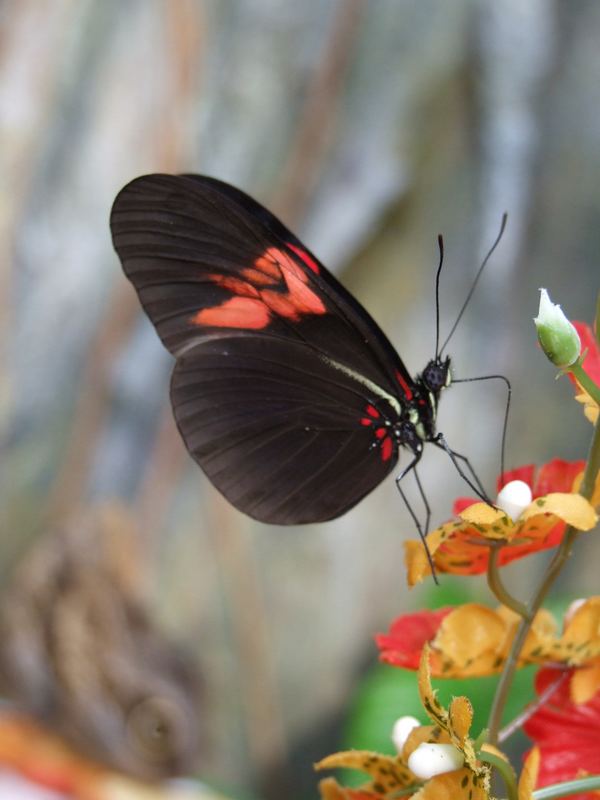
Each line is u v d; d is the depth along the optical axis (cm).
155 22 63
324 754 69
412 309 69
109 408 63
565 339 27
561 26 69
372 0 65
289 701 68
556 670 28
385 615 70
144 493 64
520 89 68
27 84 60
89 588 42
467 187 69
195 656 65
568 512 27
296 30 65
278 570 68
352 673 69
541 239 71
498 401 71
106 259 63
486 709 45
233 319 31
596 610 28
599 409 27
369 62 66
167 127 63
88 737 41
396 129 67
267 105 65
